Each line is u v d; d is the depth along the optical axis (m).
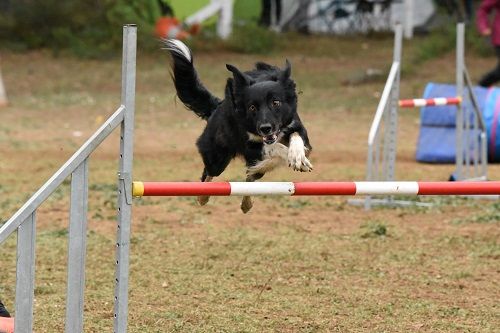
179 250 11.59
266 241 12.09
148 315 8.71
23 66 34.25
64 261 10.94
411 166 18.86
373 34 39.12
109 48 36.22
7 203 14.66
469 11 37.72
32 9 37.16
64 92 30.39
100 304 9.15
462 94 15.70
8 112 26.58
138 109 27.28
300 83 31.31
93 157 20.02
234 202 15.12
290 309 8.96
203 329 8.26
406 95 28.80
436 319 8.64
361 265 10.85
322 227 13.11
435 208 14.56
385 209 14.58
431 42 35.28
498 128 18.84
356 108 27.31
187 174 17.48
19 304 6.45
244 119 8.62
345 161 19.31
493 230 12.84
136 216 13.84
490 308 9.03
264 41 36.72
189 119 25.86
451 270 10.62
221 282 10.03
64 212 14.18
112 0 36.94
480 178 16.47
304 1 39.97
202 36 36.69
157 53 35.25
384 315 8.78
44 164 18.75
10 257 11.12
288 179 17.06
